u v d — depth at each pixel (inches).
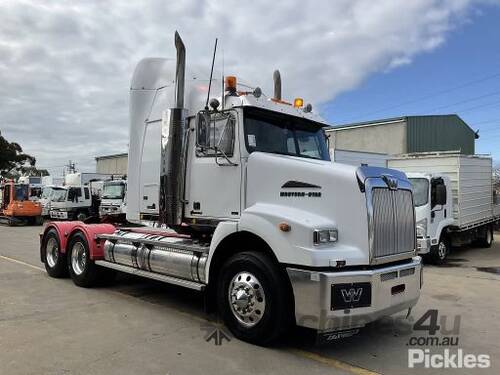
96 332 224.2
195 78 266.7
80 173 1282.0
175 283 251.0
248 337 211.3
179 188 253.0
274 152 241.1
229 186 234.1
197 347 205.9
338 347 211.9
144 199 284.7
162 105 279.3
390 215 210.8
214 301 236.7
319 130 271.0
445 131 1316.4
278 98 280.4
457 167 534.3
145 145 286.2
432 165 557.9
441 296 325.1
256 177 225.1
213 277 233.8
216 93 252.8
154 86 286.4
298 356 199.0
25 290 316.5
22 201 1058.1
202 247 242.4
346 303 187.6
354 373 181.9
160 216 260.1
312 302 187.8
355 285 189.6
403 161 589.9
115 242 309.7
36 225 1071.6
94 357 190.9
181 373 177.0
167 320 247.4
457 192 531.2
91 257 319.0
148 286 335.0
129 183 295.9
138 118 292.4
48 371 175.6
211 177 241.4
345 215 200.4
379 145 1366.9
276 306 201.8
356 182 199.0
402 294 210.5
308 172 210.5
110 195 1023.6
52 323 237.6
